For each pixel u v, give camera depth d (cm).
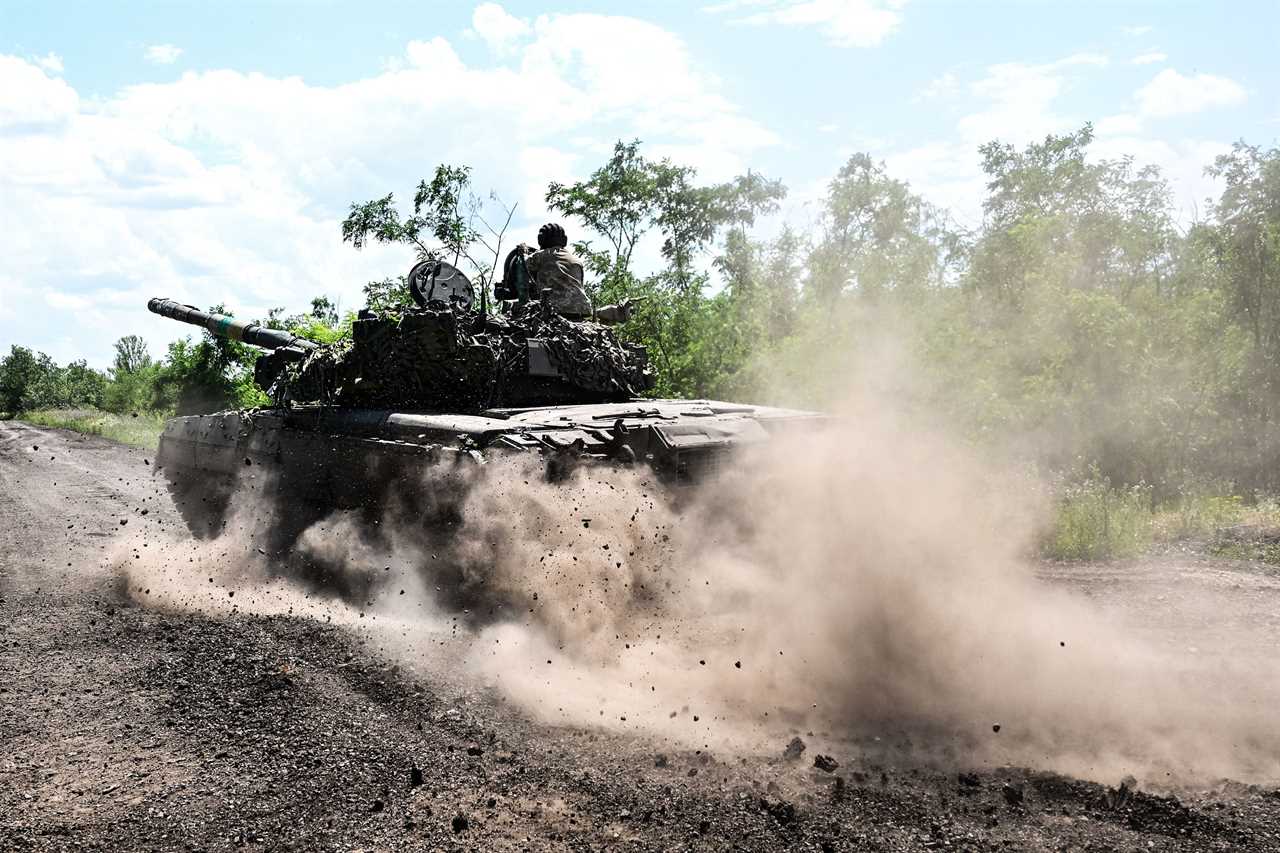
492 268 1116
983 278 2136
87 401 5688
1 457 2591
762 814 527
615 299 2255
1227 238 1898
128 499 1734
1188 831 510
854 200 2370
